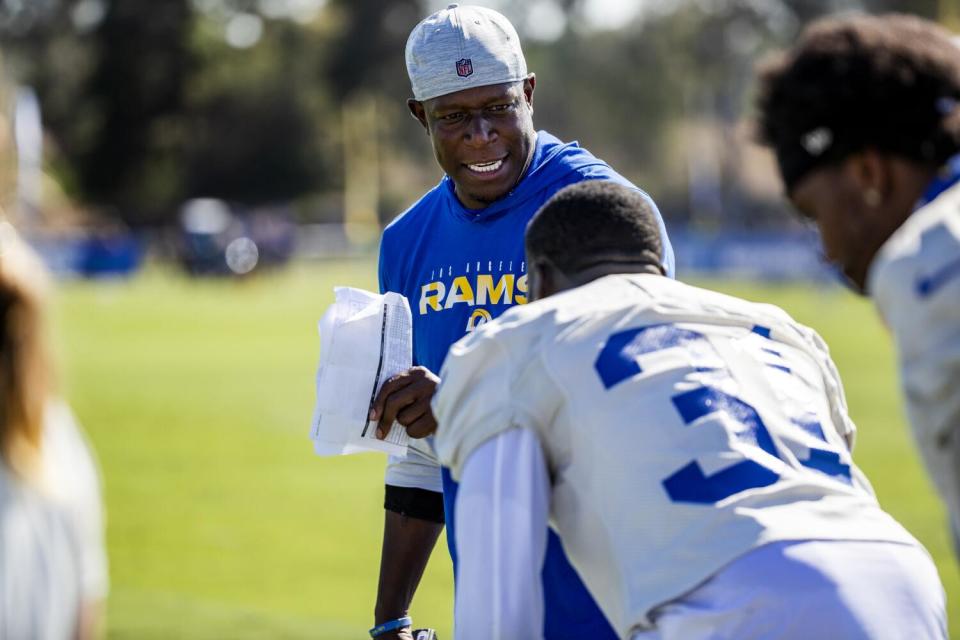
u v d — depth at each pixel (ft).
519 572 20.65
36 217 187.11
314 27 582.76
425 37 29.60
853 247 18.94
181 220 472.03
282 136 551.18
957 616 53.21
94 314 244.83
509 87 29.50
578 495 21.11
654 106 627.05
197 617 55.01
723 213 538.47
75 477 19.29
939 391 17.44
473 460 21.29
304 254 476.54
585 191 23.17
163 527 73.77
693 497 20.24
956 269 17.16
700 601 19.99
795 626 19.54
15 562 18.54
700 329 21.71
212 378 150.20
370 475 91.04
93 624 19.52
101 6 552.41
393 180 638.53
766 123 19.17
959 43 18.85
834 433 22.08
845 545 20.17
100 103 546.26
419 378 27.43
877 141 18.12
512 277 29.84
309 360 168.96
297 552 67.82
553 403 21.07
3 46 570.46
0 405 18.69
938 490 18.21
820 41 18.72
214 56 547.90
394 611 31.40
